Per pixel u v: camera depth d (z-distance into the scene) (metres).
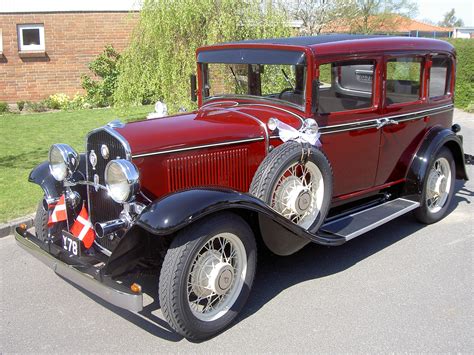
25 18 13.81
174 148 3.69
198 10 7.86
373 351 3.29
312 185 4.15
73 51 14.33
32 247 3.82
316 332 3.53
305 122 3.98
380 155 4.90
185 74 8.12
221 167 3.96
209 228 3.30
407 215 5.98
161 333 3.57
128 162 3.38
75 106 13.78
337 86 4.54
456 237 5.28
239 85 4.84
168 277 3.21
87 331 3.59
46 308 3.91
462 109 14.61
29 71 14.12
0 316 3.78
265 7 8.43
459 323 3.62
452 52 5.67
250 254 3.63
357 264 4.64
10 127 10.85
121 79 8.79
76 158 4.02
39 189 6.55
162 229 3.10
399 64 4.87
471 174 7.84
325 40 4.47
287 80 4.33
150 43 8.28
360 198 4.99
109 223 3.44
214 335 3.51
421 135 5.39
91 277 3.34
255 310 3.85
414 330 3.54
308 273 4.47
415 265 4.61
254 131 4.11
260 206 3.51
